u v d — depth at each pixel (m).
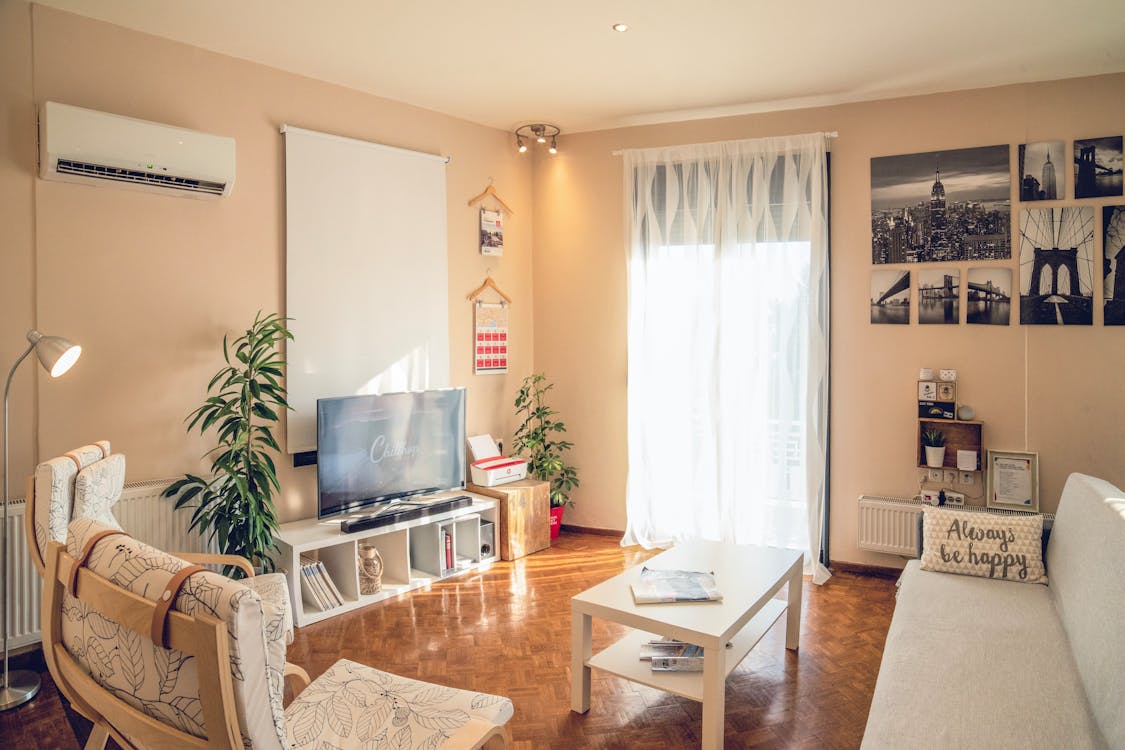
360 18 3.29
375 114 4.38
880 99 4.34
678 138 4.89
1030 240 4.01
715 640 2.40
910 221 4.27
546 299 5.37
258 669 1.34
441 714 1.88
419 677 3.06
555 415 5.36
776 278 4.53
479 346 5.01
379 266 4.37
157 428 3.50
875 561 4.41
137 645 1.43
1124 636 1.98
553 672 3.11
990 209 4.09
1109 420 3.90
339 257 4.16
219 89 3.68
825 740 2.58
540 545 4.86
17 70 3.05
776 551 3.35
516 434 5.32
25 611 3.05
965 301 4.16
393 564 4.16
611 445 5.20
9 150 3.05
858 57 3.73
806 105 4.50
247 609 1.31
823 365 4.42
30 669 3.03
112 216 3.33
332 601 3.73
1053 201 3.97
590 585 4.18
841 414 4.48
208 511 3.48
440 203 4.71
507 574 4.38
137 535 3.33
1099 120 3.88
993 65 3.81
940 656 2.41
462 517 4.37
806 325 4.47
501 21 3.32
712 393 4.66
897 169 4.30
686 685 2.55
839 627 3.59
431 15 3.25
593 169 5.17
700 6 3.15
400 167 4.47
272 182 3.90
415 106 4.59
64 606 1.64
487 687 2.98
